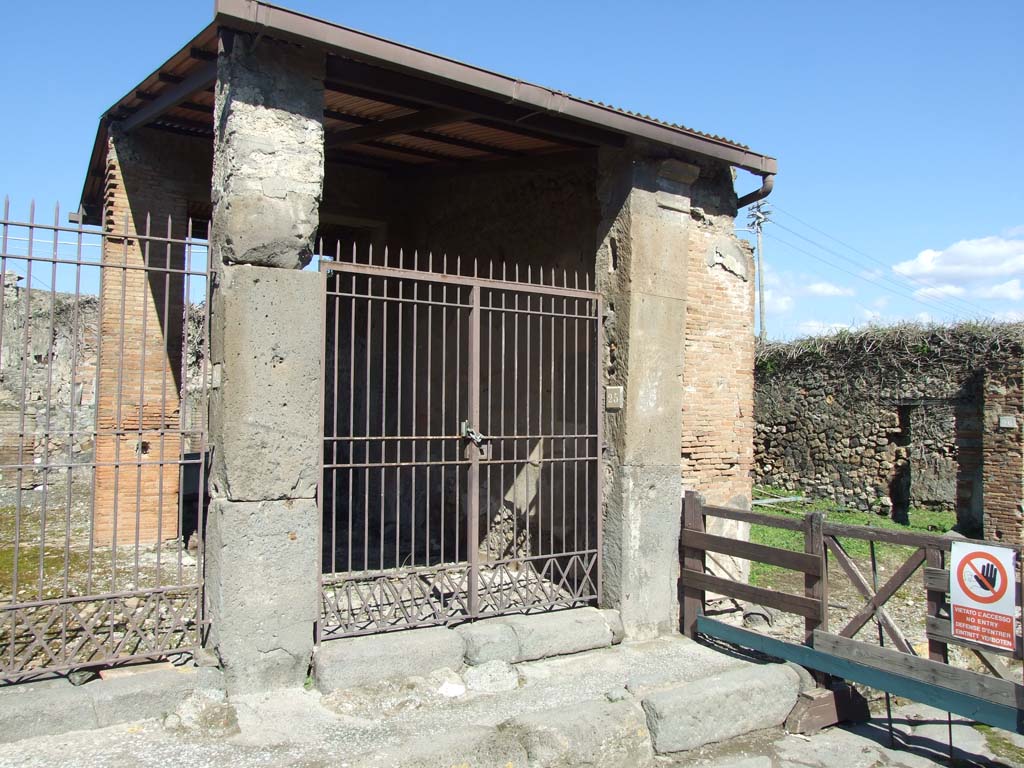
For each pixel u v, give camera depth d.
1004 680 4.45
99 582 6.96
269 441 4.89
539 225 8.06
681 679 5.46
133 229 8.55
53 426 14.93
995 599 4.51
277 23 4.60
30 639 5.29
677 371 6.67
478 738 4.24
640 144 6.44
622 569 6.31
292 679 4.98
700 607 6.49
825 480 15.58
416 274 5.54
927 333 14.07
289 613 4.97
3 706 4.13
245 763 4.03
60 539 9.08
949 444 13.73
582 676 5.54
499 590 6.11
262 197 4.87
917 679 4.83
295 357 5.00
